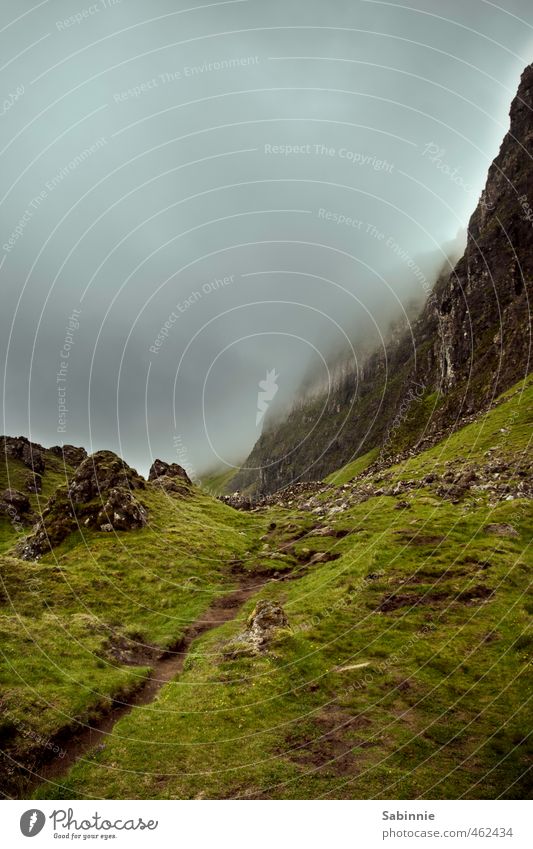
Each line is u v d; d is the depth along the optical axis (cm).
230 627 3703
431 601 3419
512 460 6669
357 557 4566
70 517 6147
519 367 11375
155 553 5453
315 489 12838
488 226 15438
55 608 3747
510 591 3391
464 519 4806
